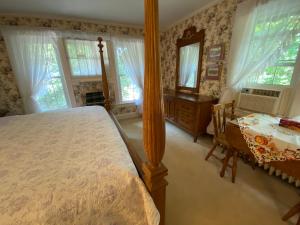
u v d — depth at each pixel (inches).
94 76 134.1
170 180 68.4
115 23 130.1
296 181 61.0
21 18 104.6
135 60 142.8
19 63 107.3
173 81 148.6
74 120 67.6
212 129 96.0
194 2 94.6
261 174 70.7
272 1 66.1
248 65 78.3
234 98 88.0
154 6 21.5
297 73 64.4
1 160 39.4
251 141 51.8
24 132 57.0
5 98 112.2
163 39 154.1
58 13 105.3
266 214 51.7
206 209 53.9
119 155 39.1
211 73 104.7
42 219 24.1
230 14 86.9
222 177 69.5
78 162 36.6
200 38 108.1
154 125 26.3
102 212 27.8
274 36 67.7
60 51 118.1
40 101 120.6
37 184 30.0
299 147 40.9
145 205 30.0
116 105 150.9
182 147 96.6
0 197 27.2
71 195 27.4
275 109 70.8
